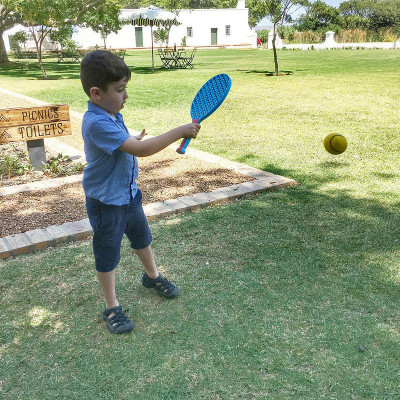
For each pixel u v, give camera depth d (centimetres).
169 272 337
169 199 480
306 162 616
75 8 2136
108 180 244
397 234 395
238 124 873
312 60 2717
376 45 4066
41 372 240
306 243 380
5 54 2958
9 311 295
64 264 355
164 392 224
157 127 862
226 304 296
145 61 2997
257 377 232
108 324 274
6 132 573
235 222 425
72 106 1173
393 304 293
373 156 637
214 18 5072
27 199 499
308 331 267
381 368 237
